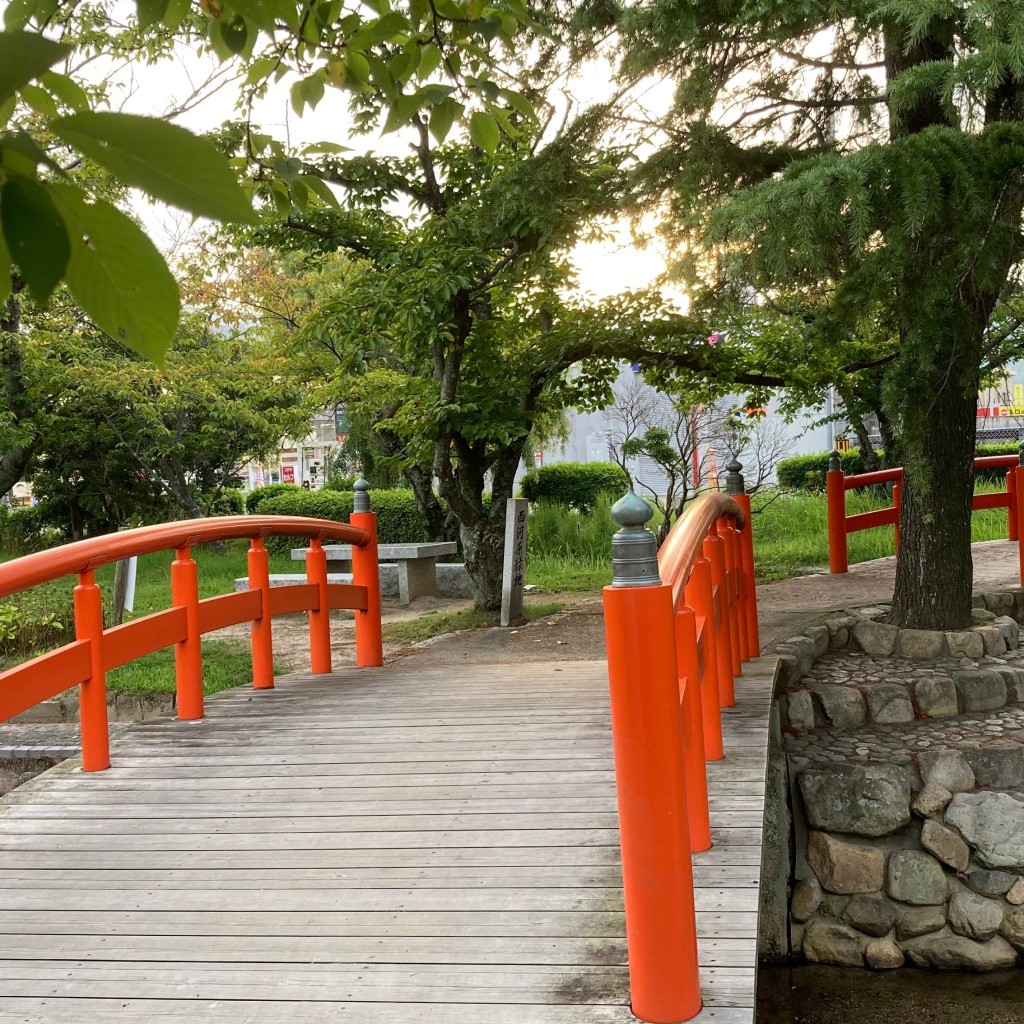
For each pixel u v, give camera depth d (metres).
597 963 2.54
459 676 5.86
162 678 6.77
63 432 15.08
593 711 4.76
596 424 21.05
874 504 13.53
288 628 9.78
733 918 2.63
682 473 10.96
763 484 15.38
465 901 2.93
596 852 3.18
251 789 3.99
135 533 4.51
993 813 4.91
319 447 26.66
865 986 4.64
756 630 5.96
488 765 4.06
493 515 8.91
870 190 4.01
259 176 2.02
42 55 0.55
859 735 5.68
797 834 5.16
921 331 4.34
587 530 13.50
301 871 3.24
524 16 1.94
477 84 1.81
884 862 4.97
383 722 4.80
